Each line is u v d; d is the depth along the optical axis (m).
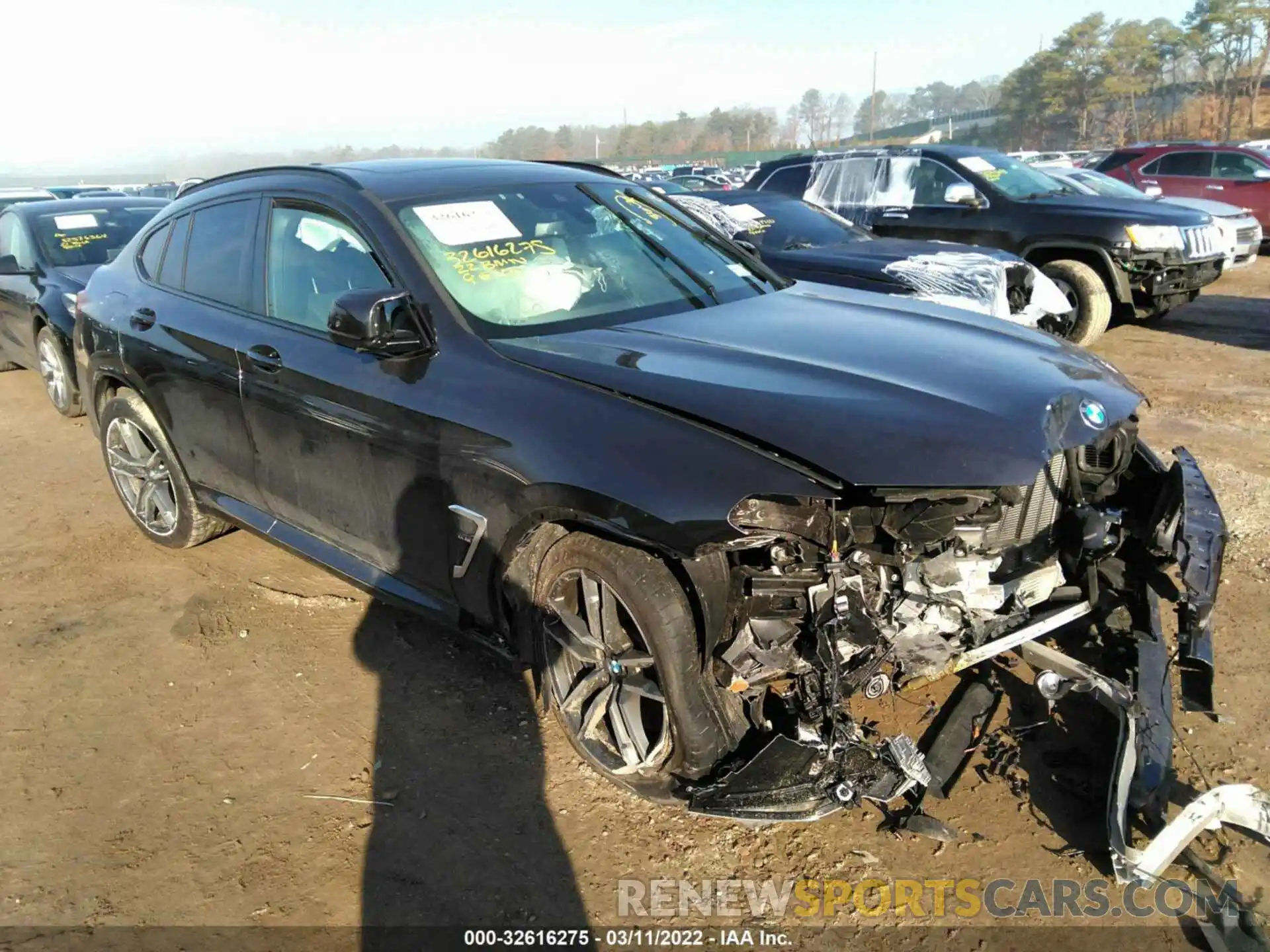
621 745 2.69
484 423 2.76
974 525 2.57
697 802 2.53
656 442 2.44
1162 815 2.47
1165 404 6.79
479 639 3.11
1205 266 8.90
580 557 2.63
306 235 3.57
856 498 2.32
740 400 2.47
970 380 2.58
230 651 3.78
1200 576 2.79
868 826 2.70
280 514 3.83
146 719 3.35
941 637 2.69
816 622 2.39
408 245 3.18
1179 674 3.15
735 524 2.29
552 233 3.47
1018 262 6.84
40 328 7.18
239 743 3.20
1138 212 8.61
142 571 4.53
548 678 2.87
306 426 3.43
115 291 4.57
